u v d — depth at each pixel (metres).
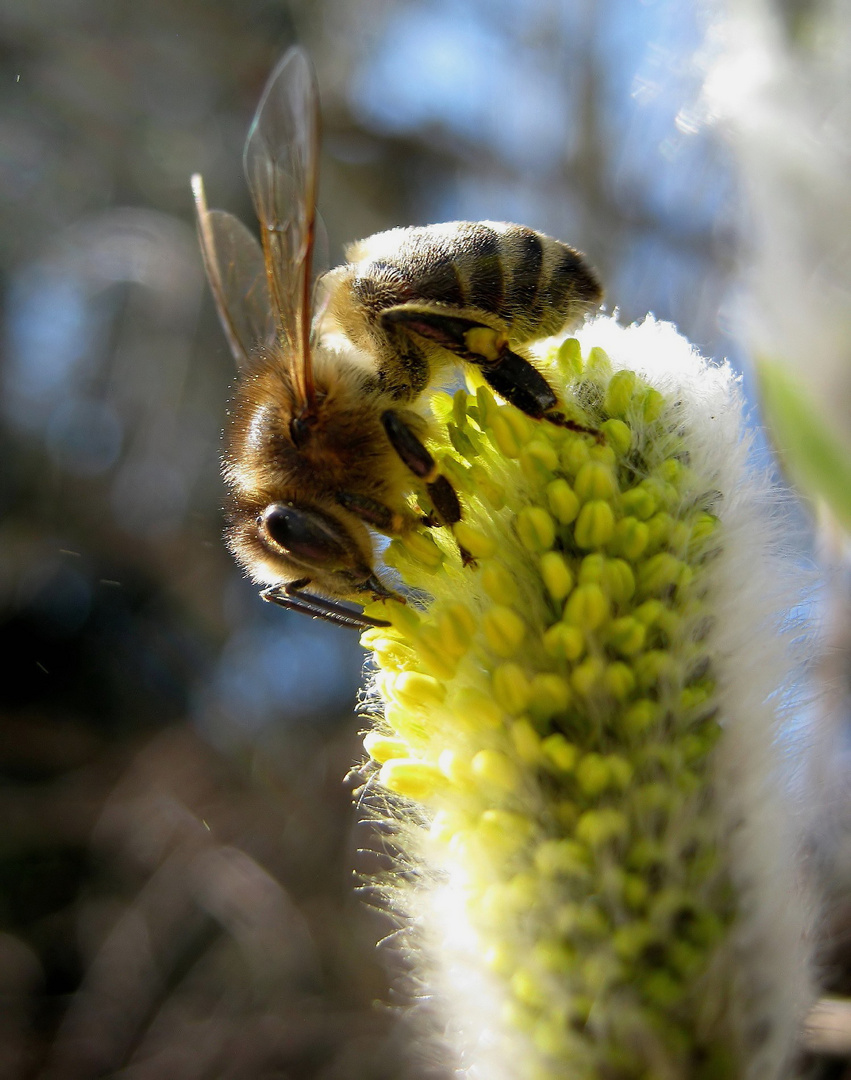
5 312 0.11
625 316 0.07
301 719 0.11
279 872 0.10
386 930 0.09
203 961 0.09
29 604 0.11
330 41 0.10
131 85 0.11
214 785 0.10
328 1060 0.08
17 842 0.10
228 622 0.11
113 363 0.11
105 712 0.11
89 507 0.11
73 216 0.11
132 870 0.10
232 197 0.11
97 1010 0.09
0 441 0.11
